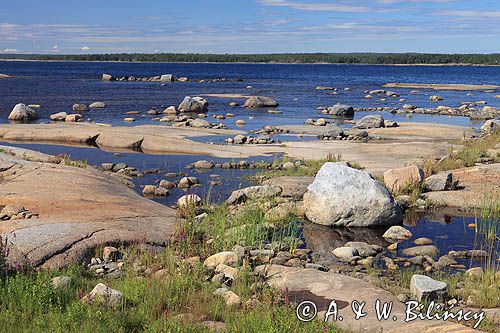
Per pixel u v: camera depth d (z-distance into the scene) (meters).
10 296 7.84
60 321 7.01
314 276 10.32
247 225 13.31
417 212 16.06
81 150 27.28
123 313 7.51
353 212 14.68
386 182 17.86
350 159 24.12
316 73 156.25
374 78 125.94
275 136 32.91
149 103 54.12
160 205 15.69
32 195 14.48
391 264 11.66
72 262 10.38
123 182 18.98
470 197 16.84
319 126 37.81
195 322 7.59
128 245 11.86
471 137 31.88
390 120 42.91
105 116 42.66
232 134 33.00
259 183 19.56
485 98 68.00
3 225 11.89
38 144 29.16
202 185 19.38
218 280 9.74
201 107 48.50
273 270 10.70
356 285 9.94
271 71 172.25
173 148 26.95
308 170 21.09
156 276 9.48
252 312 7.72
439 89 87.19
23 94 61.97
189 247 11.88
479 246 13.14
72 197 14.63
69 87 76.56
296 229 14.31
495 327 8.14
